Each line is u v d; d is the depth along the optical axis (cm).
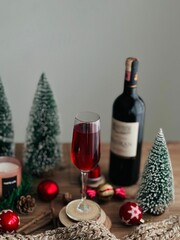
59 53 87
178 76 91
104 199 58
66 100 91
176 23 86
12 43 85
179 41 88
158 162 54
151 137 97
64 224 53
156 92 92
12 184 58
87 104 92
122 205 55
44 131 62
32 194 60
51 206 57
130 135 59
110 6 84
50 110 62
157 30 86
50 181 59
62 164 67
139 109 58
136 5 84
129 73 57
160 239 47
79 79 89
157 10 85
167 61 89
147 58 89
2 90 62
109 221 55
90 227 47
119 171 62
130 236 47
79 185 62
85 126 51
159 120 96
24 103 91
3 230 51
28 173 64
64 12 83
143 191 56
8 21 83
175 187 62
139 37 87
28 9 83
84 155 52
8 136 64
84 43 86
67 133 95
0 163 60
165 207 56
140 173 65
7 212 52
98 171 62
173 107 94
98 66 88
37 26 84
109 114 93
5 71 88
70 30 85
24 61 87
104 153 71
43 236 47
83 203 56
